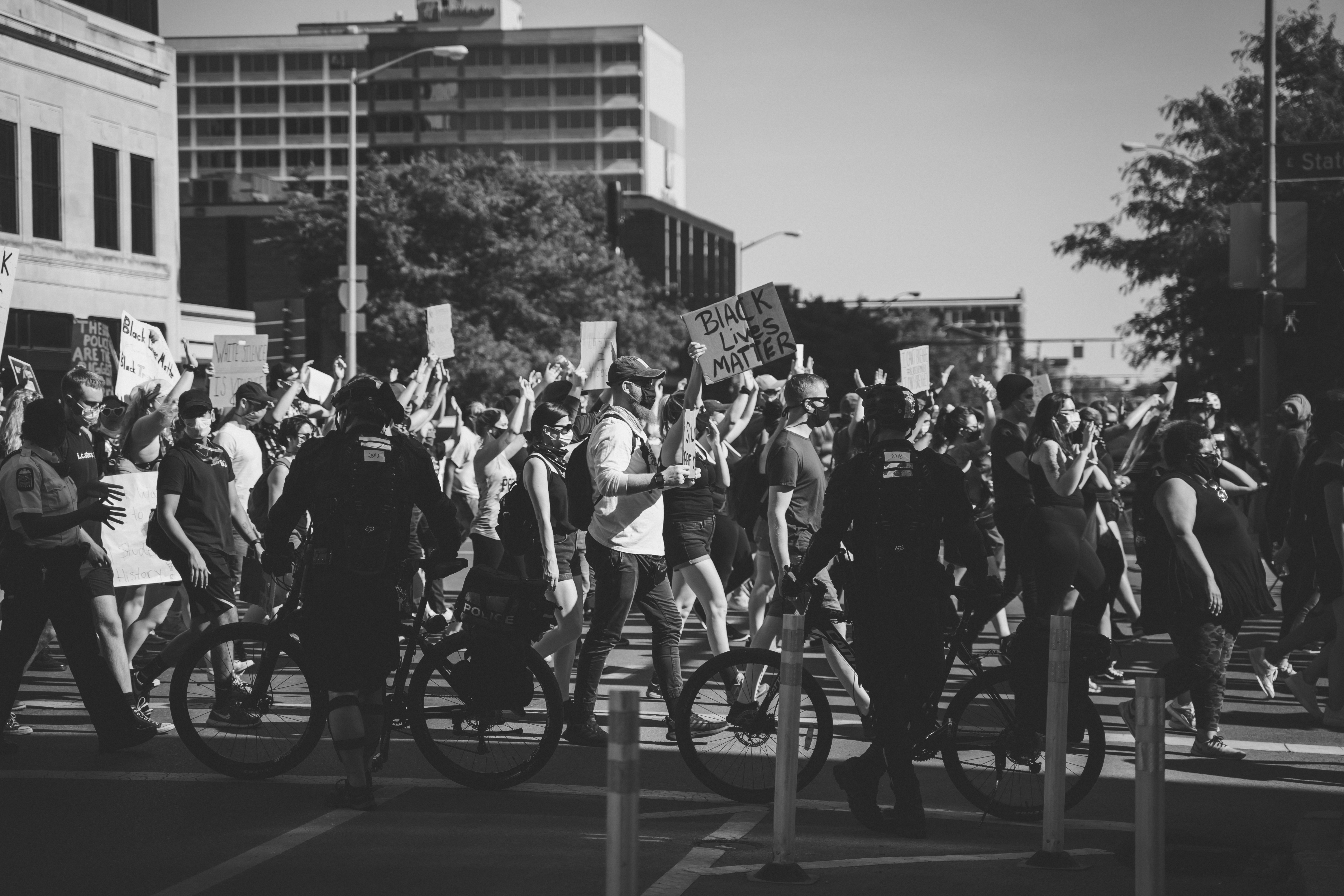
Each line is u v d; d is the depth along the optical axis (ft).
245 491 35.17
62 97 108.37
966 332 447.42
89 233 111.65
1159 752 16.06
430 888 18.88
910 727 22.40
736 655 24.40
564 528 28.68
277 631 25.34
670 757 27.71
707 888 19.17
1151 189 108.37
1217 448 36.45
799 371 40.55
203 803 23.36
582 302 181.16
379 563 22.84
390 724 24.77
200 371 61.05
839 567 22.81
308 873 19.51
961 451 43.98
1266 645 33.96
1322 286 94.48
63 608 26.37
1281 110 103.91
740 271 178.09
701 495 29.91
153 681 26.86
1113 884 19.57
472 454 50.47
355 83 115.24
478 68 533.96
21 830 21.67
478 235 174.81
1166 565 28.12
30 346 105.40
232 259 256.52
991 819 23.49
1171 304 111.45
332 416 44.11
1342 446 28.76
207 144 553.64
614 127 526.57
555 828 21.99
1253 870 20.63
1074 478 29.30
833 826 22.84
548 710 24.86
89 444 29.07
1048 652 21.66
